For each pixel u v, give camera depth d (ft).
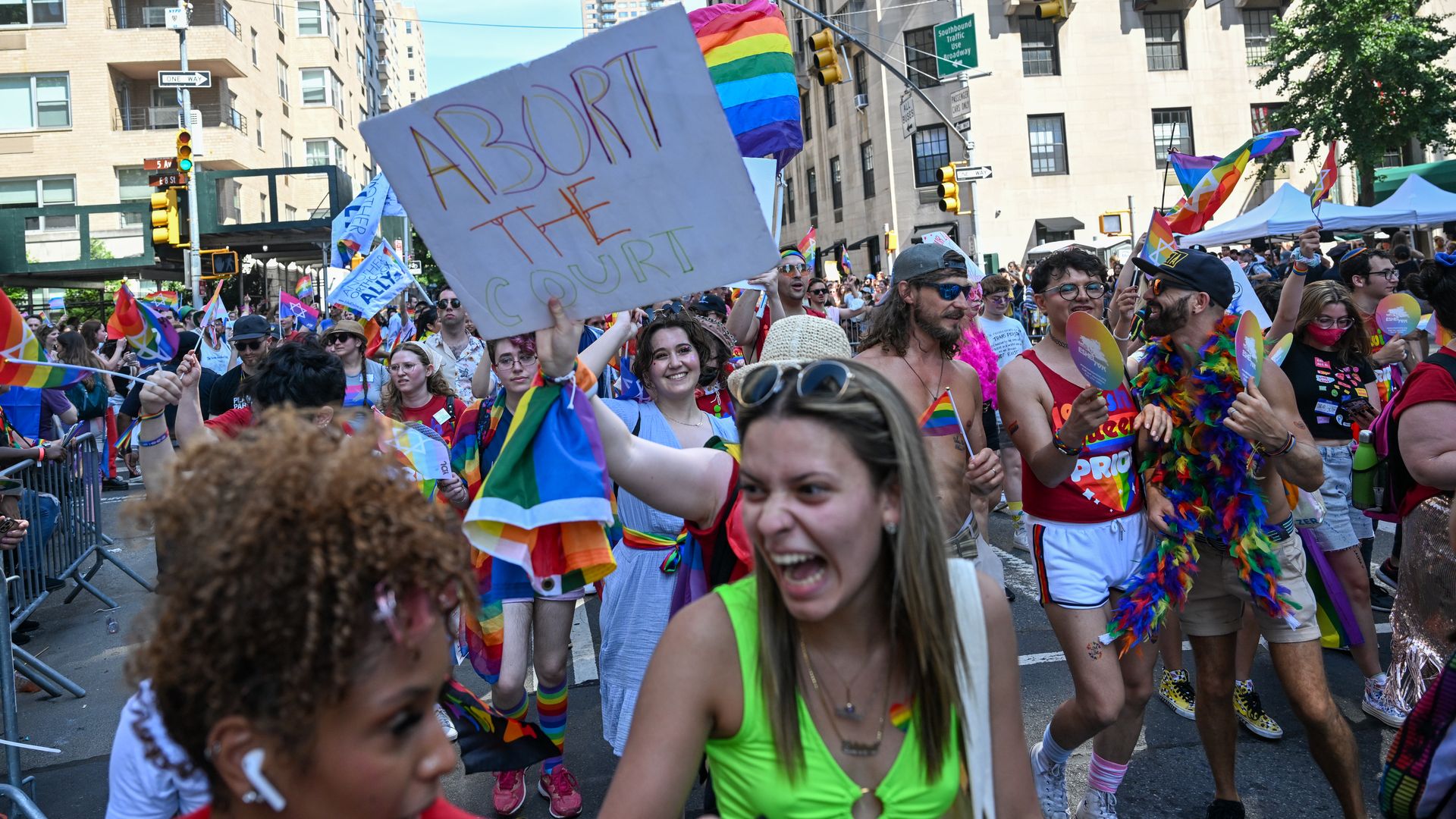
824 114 129.08
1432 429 11.30
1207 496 11.03
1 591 14.47
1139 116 106.42
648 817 5.35
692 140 7.10
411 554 3.59
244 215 115.75
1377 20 81.87
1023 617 20.04
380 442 4.18
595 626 21.54
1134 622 10.63
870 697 5.61
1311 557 14.05
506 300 7.43
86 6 104.83
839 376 5.27
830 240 129.70
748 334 21.48
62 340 36.68
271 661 3.39
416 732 3.71
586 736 15.87
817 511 5.15
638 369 13.33
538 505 7.29
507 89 7.09
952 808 5.62
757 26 16.65
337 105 159.94
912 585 5.36
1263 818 12.35
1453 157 103.24
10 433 21.85
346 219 36.73
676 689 5.52
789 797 5.49
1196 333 11.32
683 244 7.27
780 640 5.52
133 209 88.48
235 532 3.42
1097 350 9.85
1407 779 7.32
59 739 16.87
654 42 6.98
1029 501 11.53
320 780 3.56
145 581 26.86
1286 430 10.62
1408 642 11.87
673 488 7.98
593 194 7.23
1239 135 107.34
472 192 7.27
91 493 24.68
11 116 105.19
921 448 5.39
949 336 12.05
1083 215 106.32
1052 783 11.60
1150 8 106.22
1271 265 55.93
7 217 85.81
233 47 108.78
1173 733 14.80
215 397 22.13
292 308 44.73
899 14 108.68
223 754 3.56
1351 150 83.76
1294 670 10.84
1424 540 11.50
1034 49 105.81
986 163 105.29
